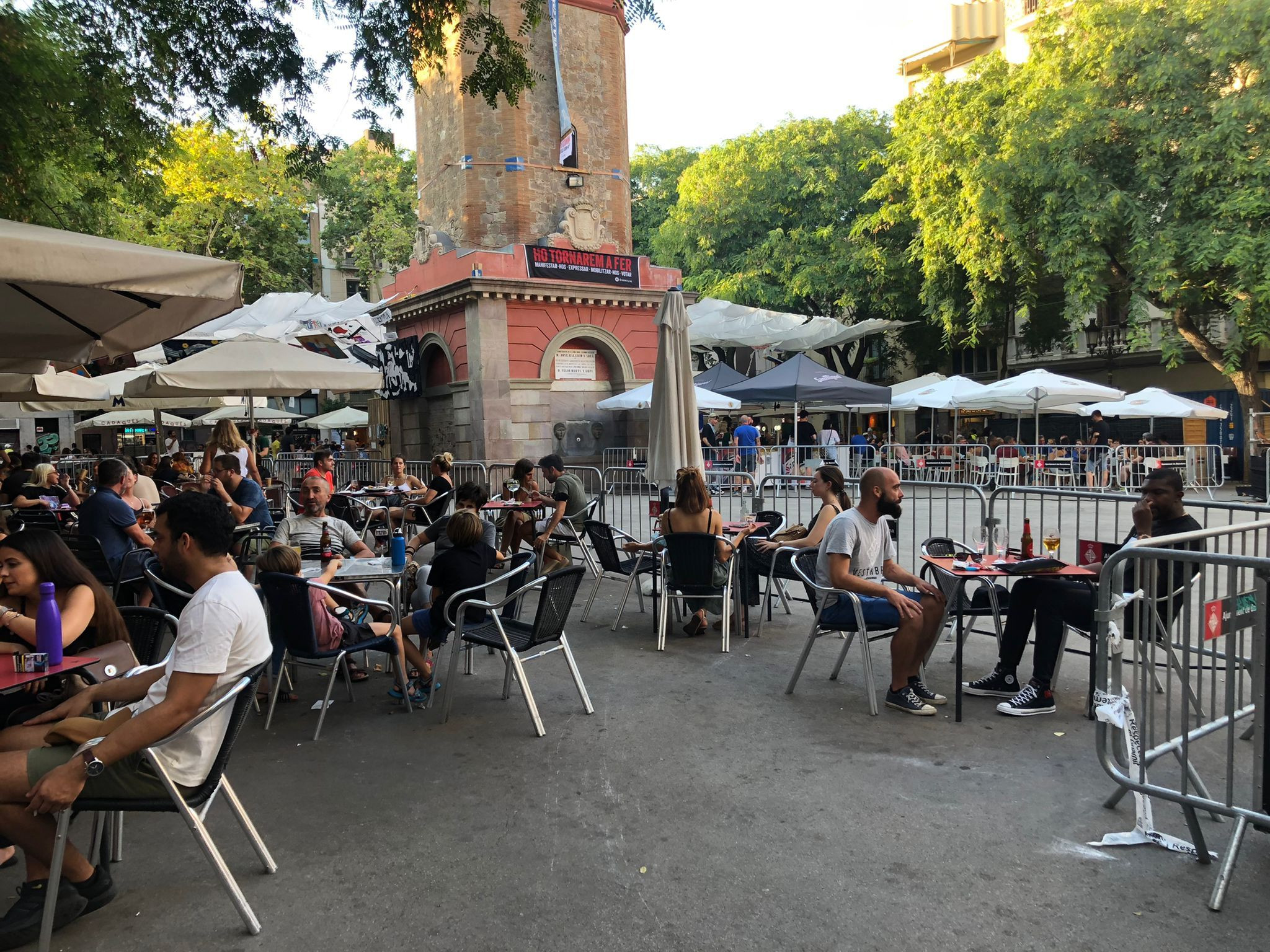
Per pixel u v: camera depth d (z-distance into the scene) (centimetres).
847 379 1658
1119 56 2047
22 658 334
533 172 2114
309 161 975
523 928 305
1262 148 1888
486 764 453
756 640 711
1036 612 539
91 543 662
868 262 2895
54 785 282
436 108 2222
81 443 3609
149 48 832
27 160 808
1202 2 1953
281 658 514
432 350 2180
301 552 648
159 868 351
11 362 643
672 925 305
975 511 1246
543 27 2112
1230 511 592
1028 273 2364
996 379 3391
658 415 942
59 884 300
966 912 312
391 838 373
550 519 955
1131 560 522
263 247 3156
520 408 2008
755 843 364
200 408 3622
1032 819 384
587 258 2091
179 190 2580
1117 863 346
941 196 2528
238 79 884
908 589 558
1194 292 2117
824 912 313
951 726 501
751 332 2730
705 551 664
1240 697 387
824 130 3097
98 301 472
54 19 732
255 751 475
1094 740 477
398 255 3453
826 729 498
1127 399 2217
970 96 2412
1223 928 300
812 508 1380
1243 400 2216
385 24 888
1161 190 2034
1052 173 2148
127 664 350
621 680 598
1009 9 3256
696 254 3284
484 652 679
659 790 418
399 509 1084
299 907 321
